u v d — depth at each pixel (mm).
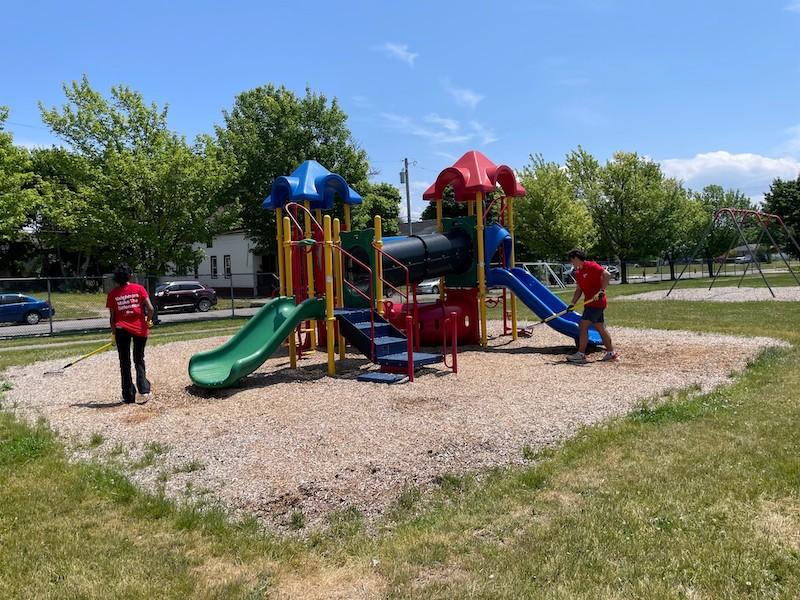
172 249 23438
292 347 9375
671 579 3006
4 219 20672
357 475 4598
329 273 8617
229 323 21781
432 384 7762
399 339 8852
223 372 8148
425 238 10984
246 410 6719
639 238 42250
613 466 4570
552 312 10859
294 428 5859
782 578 2975
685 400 6465
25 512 4148
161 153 22547
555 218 38969
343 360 10078
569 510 3852
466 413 6160
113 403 7449
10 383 9289
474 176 11352
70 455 5426
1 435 6055
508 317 16672
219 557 3529
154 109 23672
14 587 3174
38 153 27156
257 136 28109
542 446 5188
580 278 9539
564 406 6395
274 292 11836
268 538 3734
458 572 3225
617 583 3002
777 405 6004
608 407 6336
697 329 12625
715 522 3570
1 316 24812
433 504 4145
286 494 4336
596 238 41500
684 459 4621
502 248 12227
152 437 5863
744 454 4645
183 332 17828
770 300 19953
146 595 3084
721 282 36094
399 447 5141
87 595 3086
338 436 5512
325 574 3318
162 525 3945
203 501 4297
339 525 3873
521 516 3828
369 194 30125
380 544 3615
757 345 10086
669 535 3447
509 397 6871
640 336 11961
